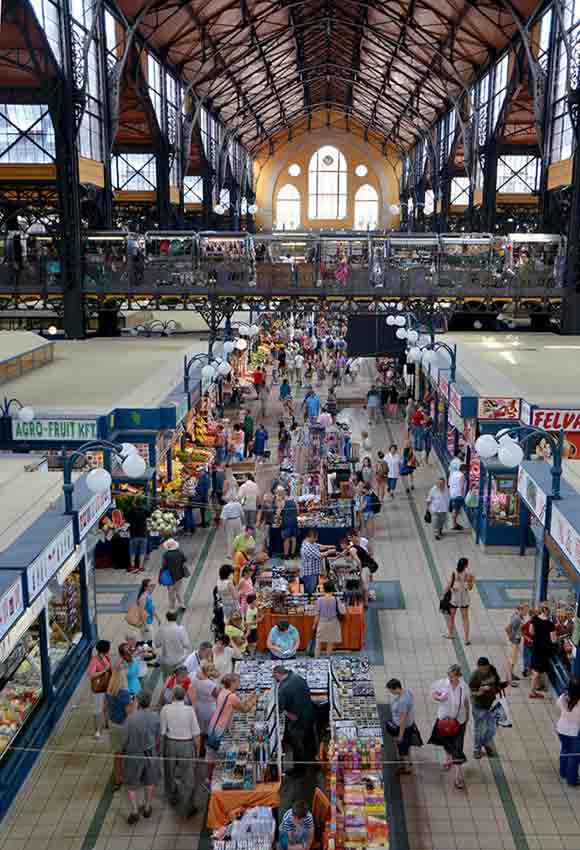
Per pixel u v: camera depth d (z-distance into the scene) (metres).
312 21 45.31
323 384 35.62
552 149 32.69
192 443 20.75
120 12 32.28
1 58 26.56
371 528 16.47
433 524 17.19
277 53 49.44
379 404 29.41
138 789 9.03
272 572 13.37
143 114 38.00
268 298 29.78
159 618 12.83
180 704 8.66
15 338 21.78
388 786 9.16
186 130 43.16
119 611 13.66
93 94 30.95
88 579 11.78
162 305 31.02
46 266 28.77
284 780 9.08
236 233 29.70
